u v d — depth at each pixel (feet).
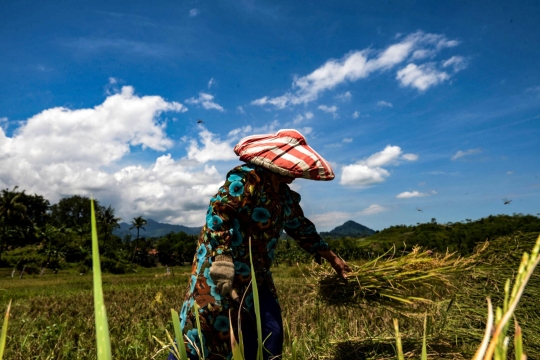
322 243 9.89
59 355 13.42
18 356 13.28
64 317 22.41
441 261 10.61
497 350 1.49
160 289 40.75
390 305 10.12
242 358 2.59
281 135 8.65
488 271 11.32
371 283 10.16
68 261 242.78
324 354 10.13
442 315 10.88
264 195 8.19
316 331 11.50
